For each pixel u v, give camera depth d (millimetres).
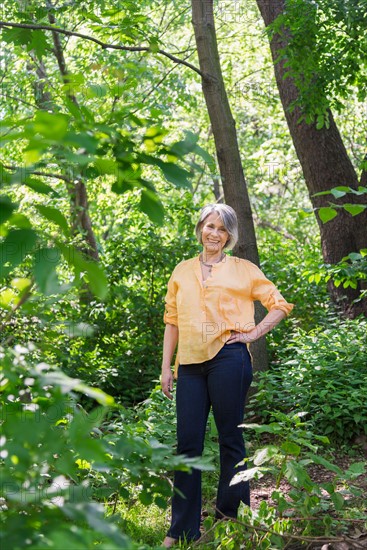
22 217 1631
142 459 2605
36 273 1623
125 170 1845
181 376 4168
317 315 9547
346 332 7742
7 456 1748
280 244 11586
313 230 19250
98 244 10016
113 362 8469
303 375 6840
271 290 4238
